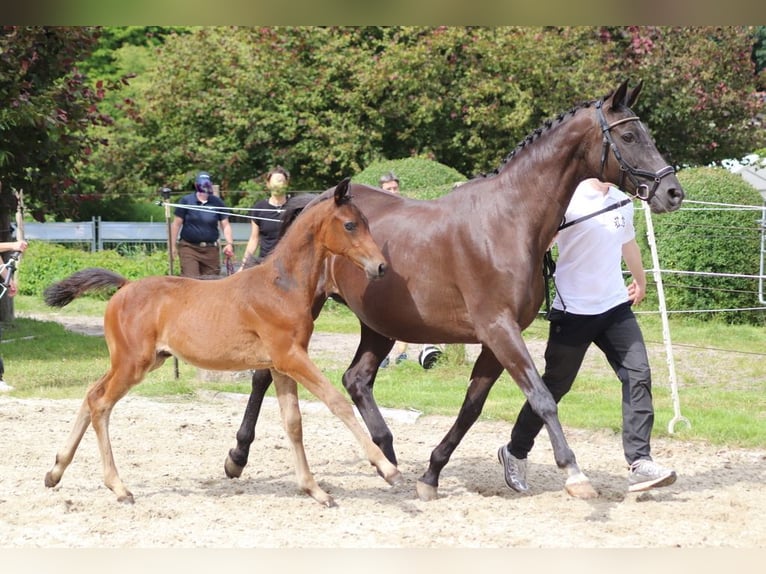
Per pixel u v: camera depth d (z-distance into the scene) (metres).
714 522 6.32
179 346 6.66
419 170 19.69
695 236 17.53
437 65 23.28
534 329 17.00
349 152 23.69
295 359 6.45
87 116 15.84
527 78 23.16
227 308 6.58
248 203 25.69
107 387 6.76
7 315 17.25
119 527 6.14
